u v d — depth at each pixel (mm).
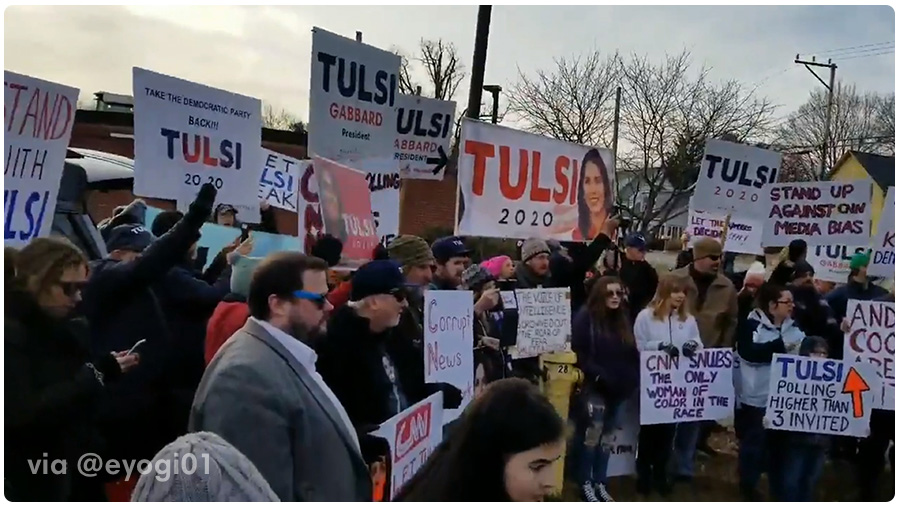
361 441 3883
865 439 6289
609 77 19234
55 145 3404
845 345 6180
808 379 6066
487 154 5520
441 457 3604
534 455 3461
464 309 4688
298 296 3473
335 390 3859
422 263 4535
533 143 5793
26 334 3156
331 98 4641
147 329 3553
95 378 3338
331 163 4492
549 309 5488
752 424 6121
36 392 3168
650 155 19719
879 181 21594
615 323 5754
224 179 4207
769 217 6797
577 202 6164
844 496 6363
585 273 6035
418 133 5590
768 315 6164
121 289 3488
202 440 3148
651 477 5949
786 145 23219
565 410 5453
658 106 19625
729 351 6105
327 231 4422
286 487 3328
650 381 5828
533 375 5422
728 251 6785
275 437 3307
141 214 4129
